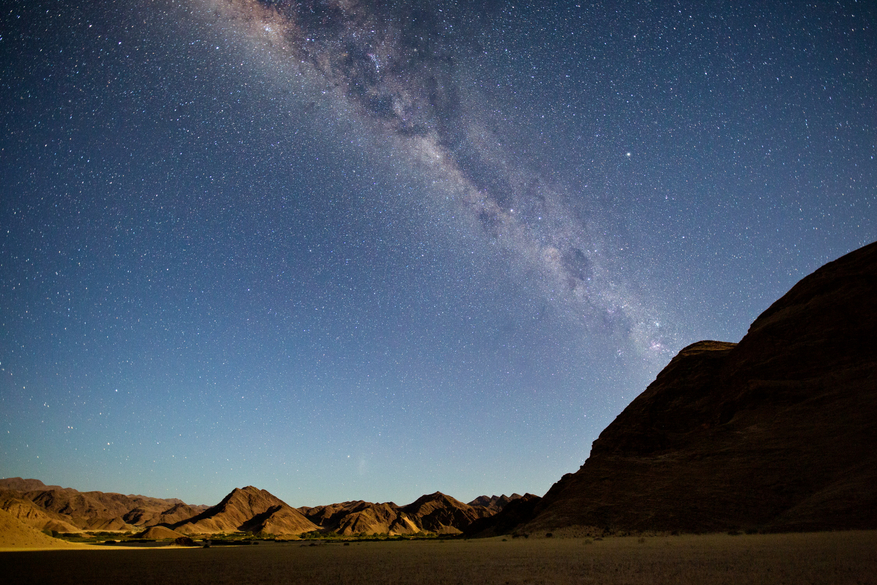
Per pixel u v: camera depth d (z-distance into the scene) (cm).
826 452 4825
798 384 5925
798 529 3928
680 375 7644
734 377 6712
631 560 2356
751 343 6862
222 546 7850
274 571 2639
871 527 3653
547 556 2908
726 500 4766
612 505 5403
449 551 4106
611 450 7088
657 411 7269
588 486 5962
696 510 4778
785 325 6662
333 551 5056
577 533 5038
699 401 6988
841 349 5972
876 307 6019
